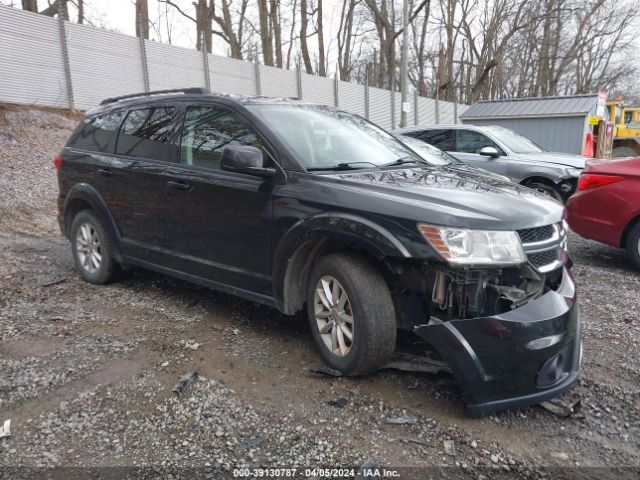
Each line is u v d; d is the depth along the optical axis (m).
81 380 3.35
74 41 15.02
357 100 26.67
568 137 16.89
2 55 13.26
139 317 4.42
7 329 4.11
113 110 5.28
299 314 4.49
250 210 3.79
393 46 30.20
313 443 2.73
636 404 3.18
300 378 3.39
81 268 5.38
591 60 47.22
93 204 5.09
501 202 3.18
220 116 4.22
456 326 2.87
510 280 3.05
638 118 21.86
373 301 3.16
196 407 3.04
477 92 33.50
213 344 3.88
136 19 20.59
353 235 3.19
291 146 3.80
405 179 3.60
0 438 2.77
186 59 18.80
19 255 6.21
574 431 2.90
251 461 2.59
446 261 2.87
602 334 4.22
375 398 3.16
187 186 4.21
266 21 27.67
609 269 6.33
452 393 3.22
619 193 6.09
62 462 2.58
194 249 4.27
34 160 10.69
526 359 2.81
